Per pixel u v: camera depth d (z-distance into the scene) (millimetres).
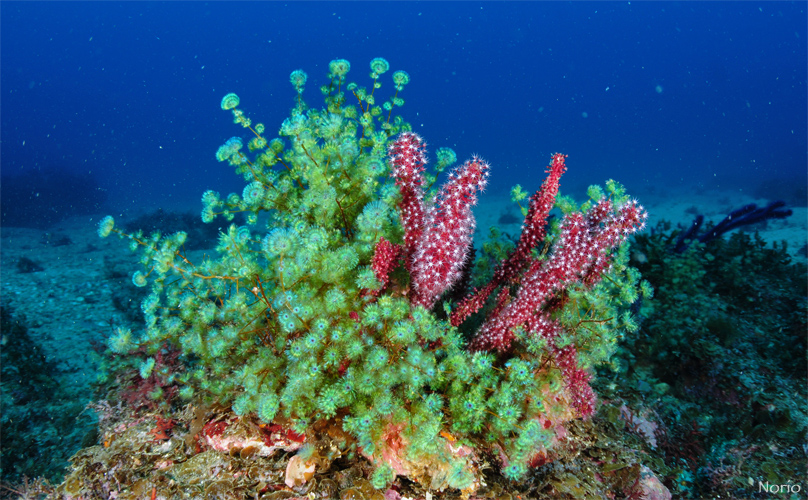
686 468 3666
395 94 3445
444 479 2254
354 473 2305
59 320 9031
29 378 6328
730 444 4094
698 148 83812
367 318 2170
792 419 4324
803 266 7426
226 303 2520
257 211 3150
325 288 2635
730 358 5121
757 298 6602
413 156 2377
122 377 3434
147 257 2770
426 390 2543
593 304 2506
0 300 10172
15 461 4688
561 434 2822
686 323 5371
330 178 2717
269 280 2656
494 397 2279
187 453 2555
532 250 2752
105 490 2352
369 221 2361
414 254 2416
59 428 5254
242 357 2795
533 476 2547
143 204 35188
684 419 4199
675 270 6031
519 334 2451
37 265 14336
